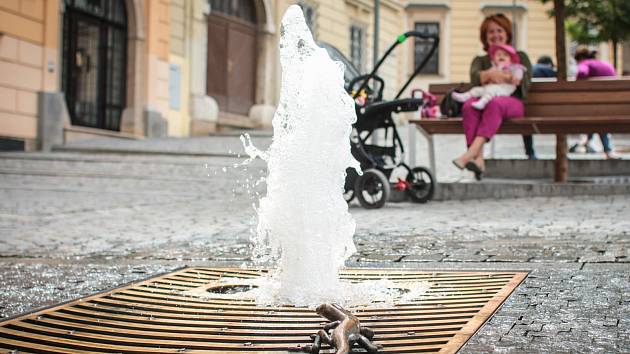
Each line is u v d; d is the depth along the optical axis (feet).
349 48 100.32
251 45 85.10
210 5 78.02
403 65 119.34
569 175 36.40
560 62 31.81
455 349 8.16
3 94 53.52
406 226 20.51
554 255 14.60
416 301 10.54
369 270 13.20
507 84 28.27
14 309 10.47
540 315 9.65
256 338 8.83
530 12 120.26
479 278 12.21
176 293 11.35
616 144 58.85
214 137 68.59
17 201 28.91
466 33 120.26
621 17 58.13
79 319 9.80
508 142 60.34
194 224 22.15
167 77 70.95
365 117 26.71
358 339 8.22
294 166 11.17
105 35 65.21
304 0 89.30
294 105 11.51
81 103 63.26
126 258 15.38
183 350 8.43
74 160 45.78
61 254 16.11
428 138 29.01
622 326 9.11
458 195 29.04
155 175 39.60
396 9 112.37
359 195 26.50
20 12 54.85
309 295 10.83
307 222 11.02
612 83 28.84
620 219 20.94
